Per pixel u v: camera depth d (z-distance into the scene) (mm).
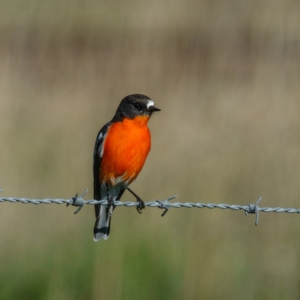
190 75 27125
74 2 36250
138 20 35312
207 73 27531
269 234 12812
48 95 22750
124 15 35594
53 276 11594
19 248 12445
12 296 11461
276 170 14734
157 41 32844
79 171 14891
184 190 14102
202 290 11586
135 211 13523
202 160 15594
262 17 32969
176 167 15273
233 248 12352
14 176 14422
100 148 10547
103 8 36188
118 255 11695
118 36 33031
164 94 23484
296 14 29922
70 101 21688
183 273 11656
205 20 35000
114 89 24016
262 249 12430
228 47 31141
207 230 12719
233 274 11844
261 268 12047
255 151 16078
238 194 13930
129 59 29797
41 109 20203
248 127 18609
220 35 32812
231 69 27906
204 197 13797
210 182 14352
